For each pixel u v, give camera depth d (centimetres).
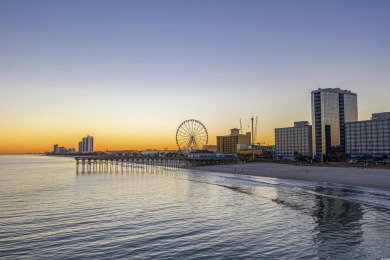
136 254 2952
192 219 4366
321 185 8312
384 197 6131
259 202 5806
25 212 4897
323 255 2898
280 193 6988
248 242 3300
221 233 3638
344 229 3781
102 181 10738
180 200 6138
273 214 4684
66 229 3819
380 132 18088
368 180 8888
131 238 3444
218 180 10631
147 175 13762
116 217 4500
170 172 15775
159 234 3591
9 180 11175
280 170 13800
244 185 8819
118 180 11138
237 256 2892
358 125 19188
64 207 5338
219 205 5516
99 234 3594
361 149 18975
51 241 3344
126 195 6938
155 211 4962
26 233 3644
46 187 8731
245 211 4938
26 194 7144
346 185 8131
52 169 19388
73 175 13888
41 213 4812
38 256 2906
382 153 17925
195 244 3238
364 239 3372
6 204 5675
